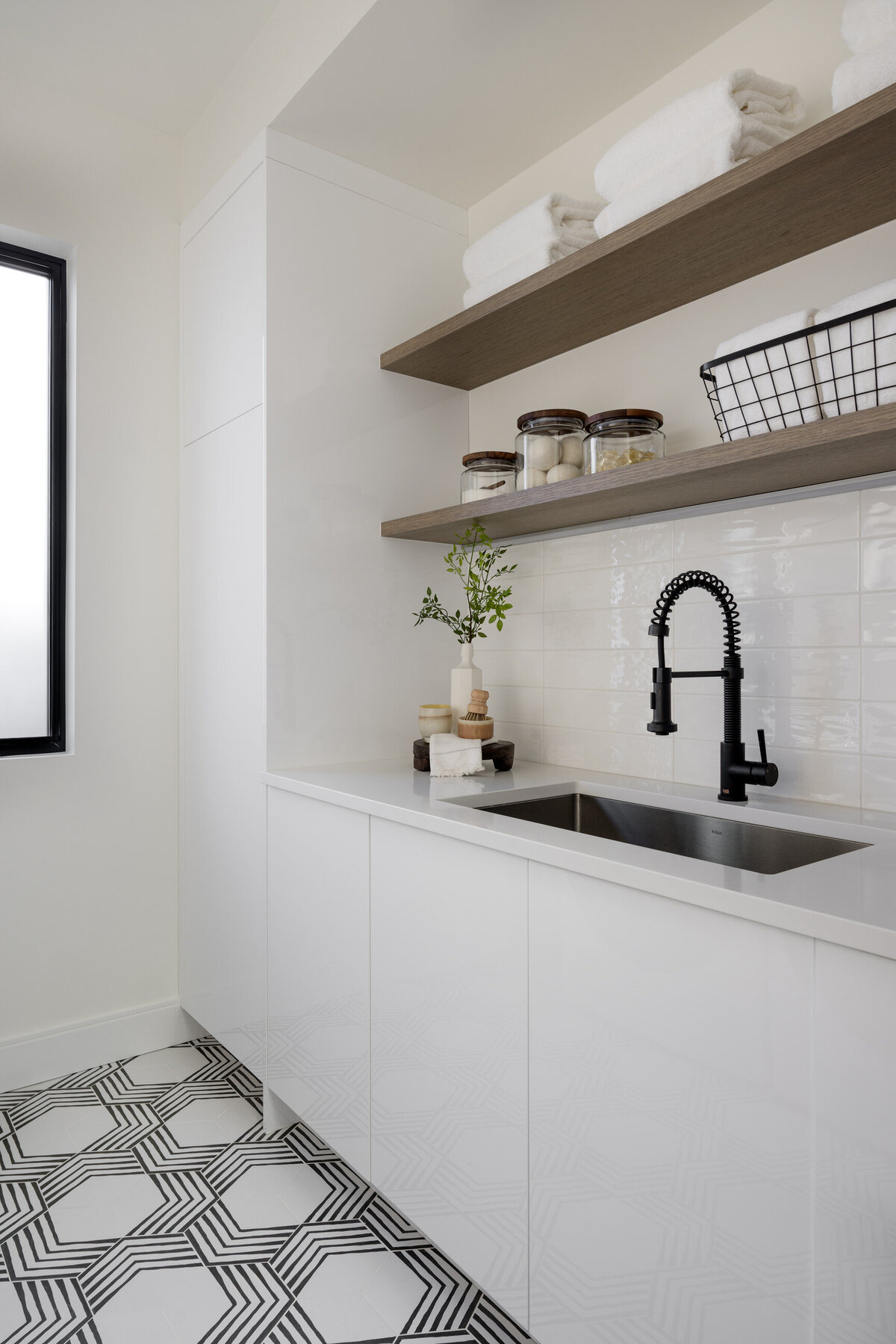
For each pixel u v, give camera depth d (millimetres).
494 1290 1309
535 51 1717
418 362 2070
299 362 1991
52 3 1907
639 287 1642
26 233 2207
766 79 1349
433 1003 1441
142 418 2416
